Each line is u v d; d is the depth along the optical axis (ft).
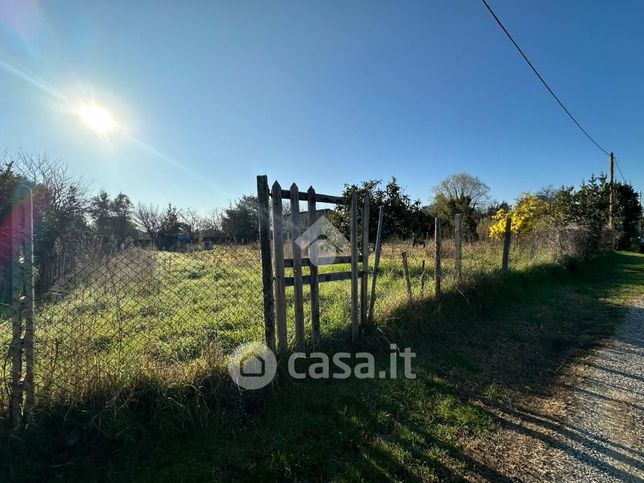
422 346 14.61
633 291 27.94
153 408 8.30
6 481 6.72
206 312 15.65
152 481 7.06
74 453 7.43
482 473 7.63
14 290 7.64
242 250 15.55
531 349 15.30
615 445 8.66
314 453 7.99
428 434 8.90
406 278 16.89
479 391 11.38
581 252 40.24
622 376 12.71
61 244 15.08
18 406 7.50
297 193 11.83
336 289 20.84
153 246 16.14
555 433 9.16
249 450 8.00
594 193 55.11
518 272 26.13
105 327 11.76
